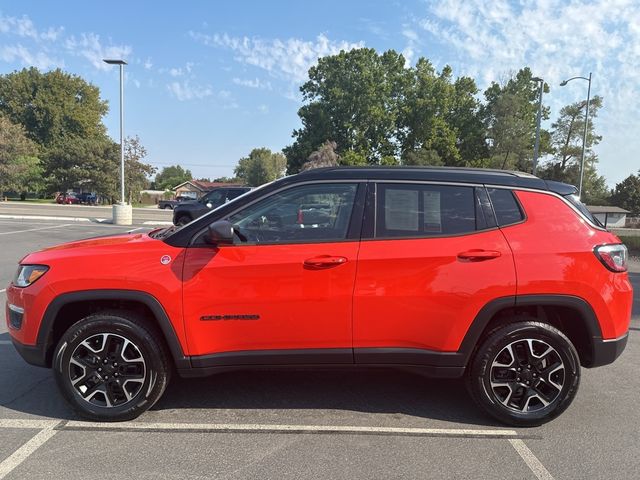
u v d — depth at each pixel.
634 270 11.58
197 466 2.96
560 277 3.37
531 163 59.53
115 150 58.47
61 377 3.44
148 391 3.49
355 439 3.32
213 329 3.42
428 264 3.37
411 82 60.78
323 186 3.54
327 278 3.38
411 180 3.54
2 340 5.36
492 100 61.25
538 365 3.51
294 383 4.32
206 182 116.75
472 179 3.57
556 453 3.17
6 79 71.56
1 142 50.56
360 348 3.46
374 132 58.81
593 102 63.50
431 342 3.44
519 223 3.49
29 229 18.80
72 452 3.10
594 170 69.94
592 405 3.94
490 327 3.52
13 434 3.32
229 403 3.89
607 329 3.47
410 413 3.75
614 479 2.88
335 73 58.62
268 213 3.51
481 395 3.51
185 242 3.46
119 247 3.53
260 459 3.04
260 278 3.37
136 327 3.43
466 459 3.07
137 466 2.94
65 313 3.55
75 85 76.12
